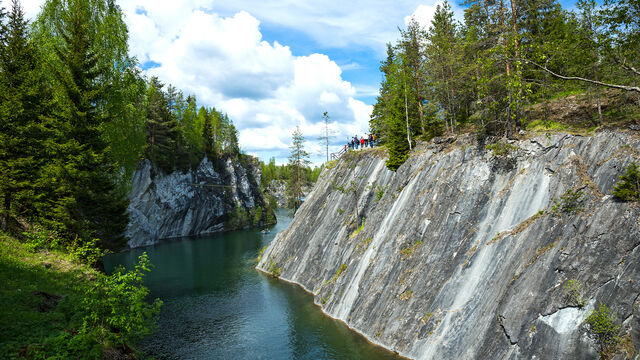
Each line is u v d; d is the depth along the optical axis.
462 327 16.02
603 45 10.12
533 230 15.63
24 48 24.14
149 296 32.53
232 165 102.94
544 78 18.67
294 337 22.47
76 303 14.38
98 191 23.27
